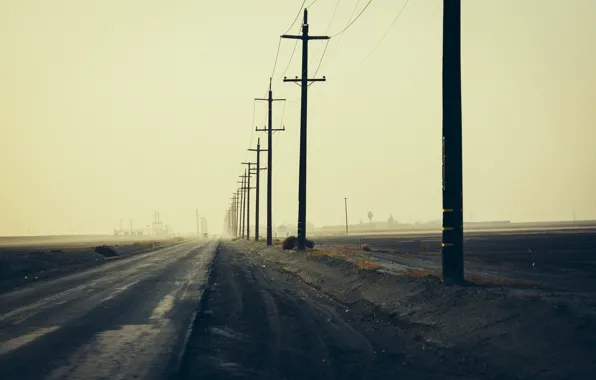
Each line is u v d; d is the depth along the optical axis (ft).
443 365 35.06
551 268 104.68
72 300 73.05
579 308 38.55
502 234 375.45
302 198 147.23
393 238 391.04
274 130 235.81
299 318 55.31
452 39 58.08
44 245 416.05
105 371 33.94
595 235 303.27
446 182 58.08
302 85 145.28
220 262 157.17
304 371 34.12
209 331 48.11
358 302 64.49
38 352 39.83
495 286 55.16
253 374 33.27
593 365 29.94
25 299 75.46
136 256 209.15
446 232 58.08
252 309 61.93
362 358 37.60
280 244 242.78
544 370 30.81
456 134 57.93
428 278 60.39
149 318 56.24
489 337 38.04
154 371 33.86
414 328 46.42
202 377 32.40
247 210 399.03
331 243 297.53
